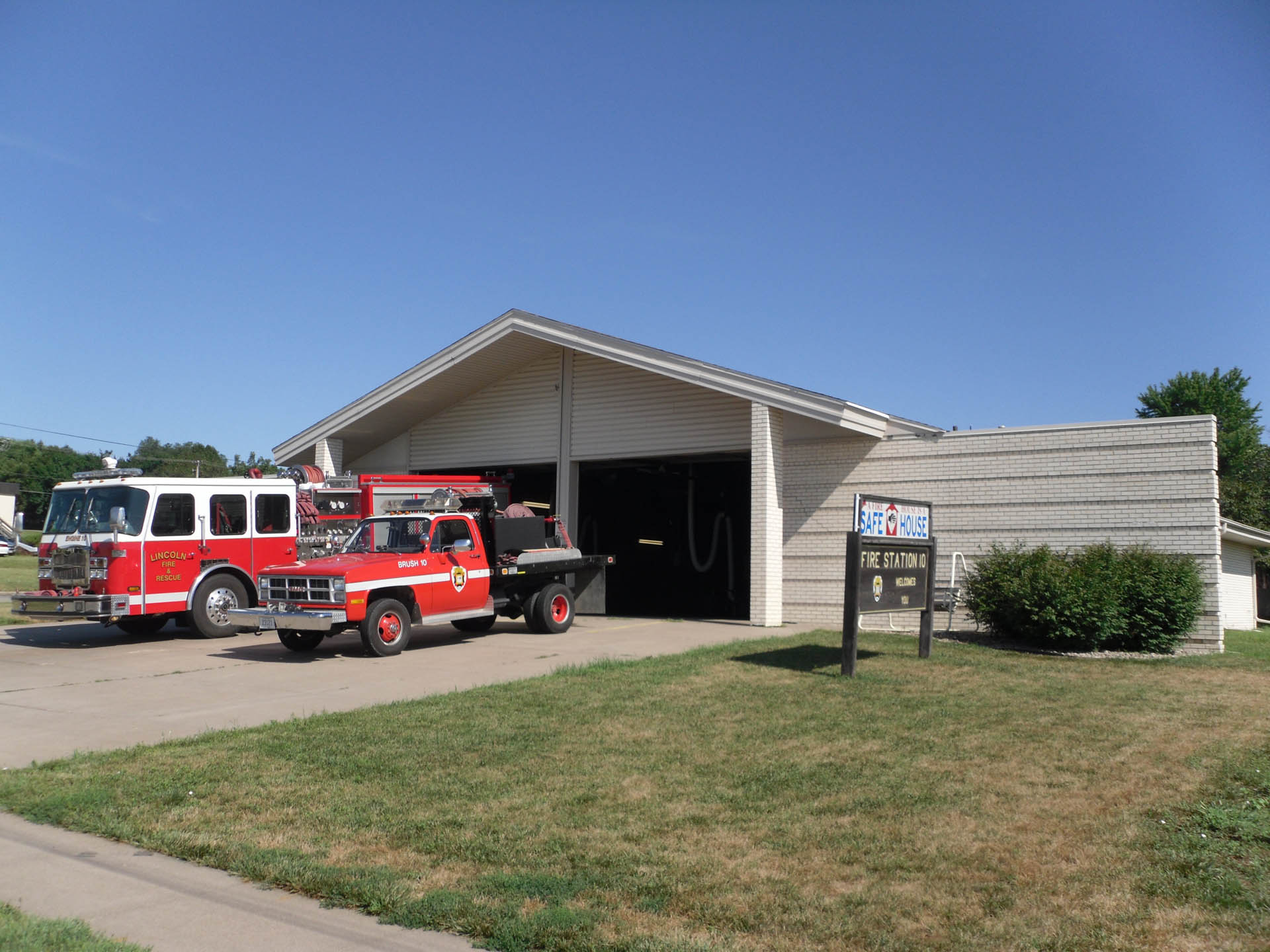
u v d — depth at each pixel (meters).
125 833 5.41
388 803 5.95
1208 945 3.99
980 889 4.58
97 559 13.85
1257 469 53.12
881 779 6.41
